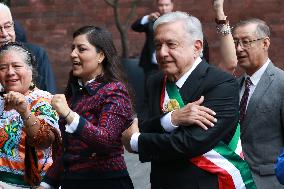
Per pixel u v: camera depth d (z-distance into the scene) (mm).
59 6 18844
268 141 7676
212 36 17797
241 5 17672
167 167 6297
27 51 7363
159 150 6207
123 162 6746
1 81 7332
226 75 6305
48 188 6992
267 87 7703
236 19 17719
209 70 6324
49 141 7016
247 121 7719
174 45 6234
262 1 17672
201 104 6254
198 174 6234
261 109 7680
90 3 18688
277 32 17641
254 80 7785
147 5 18281
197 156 6227
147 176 11867
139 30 15398
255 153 7684
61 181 6824
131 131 6426
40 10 18906
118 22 17875
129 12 18422
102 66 6781
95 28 6789
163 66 6297
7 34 8992
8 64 7258
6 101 6930
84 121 6383
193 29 6270
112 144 6520
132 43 18422
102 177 6641
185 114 6152
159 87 6469
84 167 6652
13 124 7160
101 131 6434
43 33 18922
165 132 6281
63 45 18906
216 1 7559
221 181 6246
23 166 7195
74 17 18781
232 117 6234
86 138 6391
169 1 15086
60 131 6918
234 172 6262
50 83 9695
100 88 6656
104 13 18656
